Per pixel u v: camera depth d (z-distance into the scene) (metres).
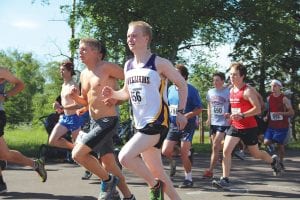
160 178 6.14
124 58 24.62
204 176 10.86
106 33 24.00
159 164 6.13
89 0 23.48
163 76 6.07
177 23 22.97
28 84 60.19
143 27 6.02
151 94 5.94
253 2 28.41
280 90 12.98
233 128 9.36
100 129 6.84
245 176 11.79
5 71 8.09
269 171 12.92
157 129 5.93
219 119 10.79
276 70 34.75
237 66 9.10
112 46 24.39
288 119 13.00
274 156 9.95
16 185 9.42
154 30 23.84
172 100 9.59
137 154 5.90
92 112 6.97
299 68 35.03
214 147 10.78
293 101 34.53
